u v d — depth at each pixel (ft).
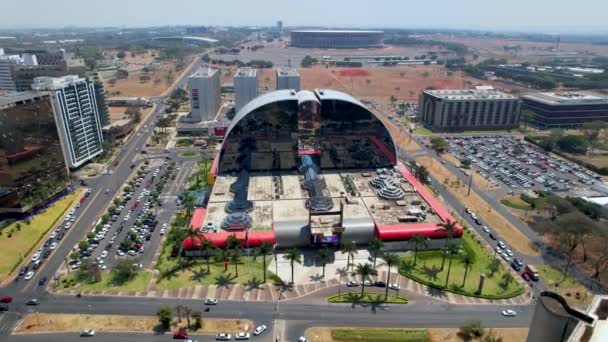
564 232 517.96
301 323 399.44
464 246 534.78
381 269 489.26
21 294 439.22
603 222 567.18
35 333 384.88
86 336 381.19
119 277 467.93
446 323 402.52
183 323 397.39
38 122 609.42
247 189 654.12
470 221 607.37
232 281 461.37
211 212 580.30
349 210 579.89
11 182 575.79
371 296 440.04
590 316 222.28
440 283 460.96
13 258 502.79
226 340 377.71
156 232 570.05
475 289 451.53
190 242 500.74
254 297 435.53
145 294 439.22
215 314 409.49
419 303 430.61
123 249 524.11
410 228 529.45
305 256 513.04
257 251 513.45
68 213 626.64
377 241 478.18
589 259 510.17
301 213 577.43
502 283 462.60
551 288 456.45
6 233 554.46
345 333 386.93
